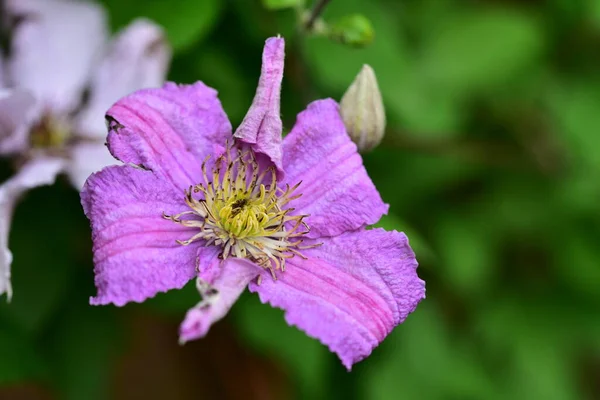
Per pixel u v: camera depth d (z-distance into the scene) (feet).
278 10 1.88
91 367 1.92
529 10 2.20
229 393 2.14
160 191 1.55
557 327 2.23
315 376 1.93
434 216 2.16
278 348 1.93
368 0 1.95
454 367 2.13
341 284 1.56
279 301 1.54
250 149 1.59
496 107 2.19
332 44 1.90
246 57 1.91
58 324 1.91
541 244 2.23
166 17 1.81
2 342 1.84
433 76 2.12
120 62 1.77
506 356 2.19
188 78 1.87
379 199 1.60
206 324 1.47
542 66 2.23
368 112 1.66
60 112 1.81
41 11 1.79
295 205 1.60
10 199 1.70
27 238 1.83
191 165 1.58
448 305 2.18
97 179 1.52
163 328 2.10
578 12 2.18
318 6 1.75
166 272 1.53
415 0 2.11
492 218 2.19
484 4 2.18
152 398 2.14
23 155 1.79
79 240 1.88
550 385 2.19
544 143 2.20
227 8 1.89
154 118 1.56
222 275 1.52
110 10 1.83
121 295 1.49
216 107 1.59
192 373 2.14
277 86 1.56
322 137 1.61
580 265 2.22
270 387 2.11
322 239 1.59
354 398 2.08
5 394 2.13
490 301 2.23
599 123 2.21
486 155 2.19
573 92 2.22
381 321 1.55
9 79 1.80
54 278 1.83
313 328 1.53
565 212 2.21
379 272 1.56
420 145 2.04
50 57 1.81
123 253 1.51
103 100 1.79
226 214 1.58
